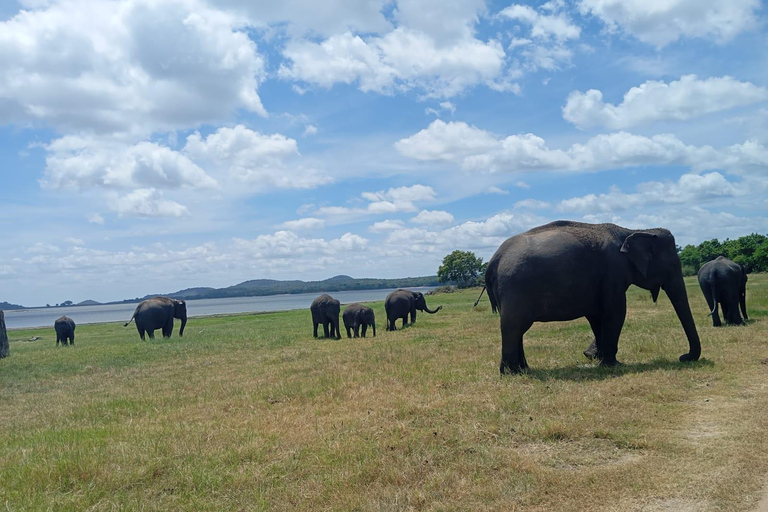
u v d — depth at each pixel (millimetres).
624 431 6438
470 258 91125
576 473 5383
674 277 10914
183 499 5316
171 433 7516
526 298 10281
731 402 7488
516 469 5504
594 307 10680
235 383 11750
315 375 11828
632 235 10781
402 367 11648
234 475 5762
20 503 5332
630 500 4770
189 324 41000
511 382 9359
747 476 5031
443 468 5664
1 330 21609
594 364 10992
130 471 6000
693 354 10594
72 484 5887
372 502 4969
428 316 28875
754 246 60125
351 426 7324
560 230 10938
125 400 10602
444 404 8094
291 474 5785
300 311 56719
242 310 99562
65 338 27719
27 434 8461
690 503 4652
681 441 6070
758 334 13039
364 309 21109
